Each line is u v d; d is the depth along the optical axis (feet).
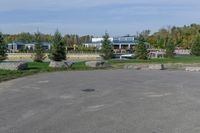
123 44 294.46
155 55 181.78
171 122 26.53
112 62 104.78
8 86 48.39
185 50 272.72
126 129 24.26
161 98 38.63
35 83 52.08
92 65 87.30
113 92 43.11
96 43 309.83
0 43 126.11
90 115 29.09
